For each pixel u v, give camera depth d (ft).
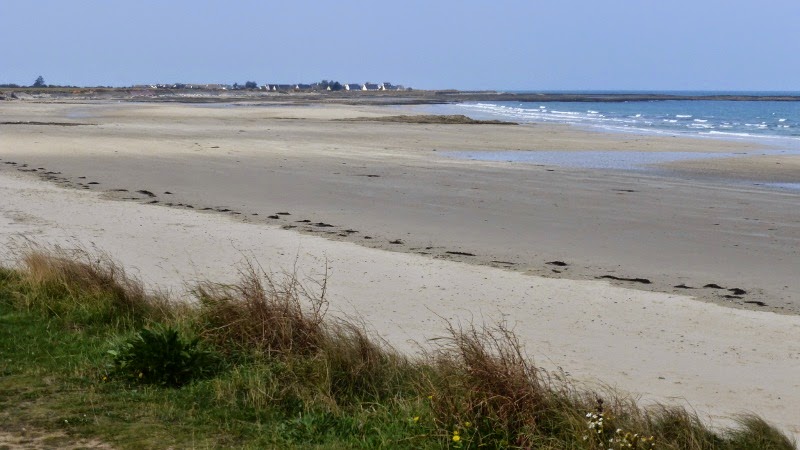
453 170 78.59
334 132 135.64
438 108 315.58
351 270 37.09
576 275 37.24
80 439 16.17
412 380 19.74
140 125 147.84
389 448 16.49
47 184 63.98
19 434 16.31
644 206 57.47
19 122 146.82
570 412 17.26
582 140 127.03
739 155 102.22
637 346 26.71
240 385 19.25
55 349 21.88
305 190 63.36
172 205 55.42
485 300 32.32
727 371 24.43
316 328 21.76
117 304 25.84
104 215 50.06
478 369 17.78
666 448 16.48
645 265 39.50
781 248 43.57
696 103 505.25
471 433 16.79
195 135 122.42
